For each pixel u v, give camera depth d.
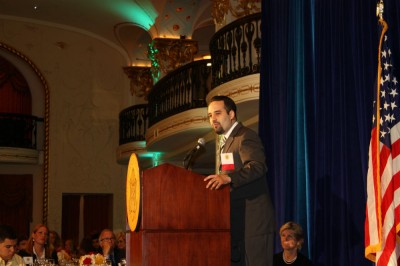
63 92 19.47
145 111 17.89
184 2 14.91
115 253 8.46
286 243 5.45
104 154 19.64
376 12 4.86
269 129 6.53
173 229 3.48
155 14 15.58
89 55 19.81
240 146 3.77
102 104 19.80
